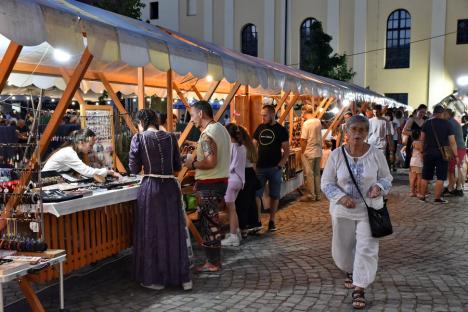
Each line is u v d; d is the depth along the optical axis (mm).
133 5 19406
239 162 6203
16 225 3762
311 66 24172
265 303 4387
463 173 10547
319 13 28484
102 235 4738
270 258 5754
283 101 8719
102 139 5629
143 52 4078
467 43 25875
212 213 5250
